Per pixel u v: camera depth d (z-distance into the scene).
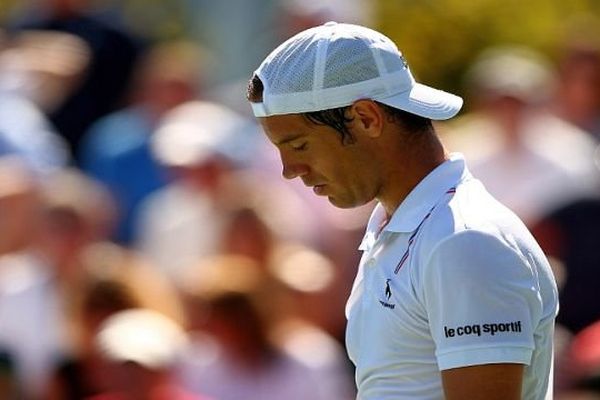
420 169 12.98
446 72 38.12
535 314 12.60
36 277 25.80
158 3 41.91
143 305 24.41
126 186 30.42
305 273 25.09
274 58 12.99
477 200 12.75
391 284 12.87
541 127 30.11
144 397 22.41
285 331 23.58
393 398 12.93
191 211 28.86
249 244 25.73
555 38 37.94
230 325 23.16
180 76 31.86
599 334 23.14
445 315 12.45
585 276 25.88
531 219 27.48
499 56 35.81
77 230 26.41
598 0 38.41
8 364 23.70
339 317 26.48
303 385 23.19
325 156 12.92
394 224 12.94
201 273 24.86
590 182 29.61
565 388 21.44
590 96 31.39
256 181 28.64
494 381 12.36
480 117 32.28
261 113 13.00
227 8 39.56
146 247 29.81
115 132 31.84
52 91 33.41
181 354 23.25
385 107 12.83
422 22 38.34
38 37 34.22
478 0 38.31
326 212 28.27
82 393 24.38
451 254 12.45
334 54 12.78
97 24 34.38
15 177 27.78
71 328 24.72
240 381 23.02
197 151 29.23
